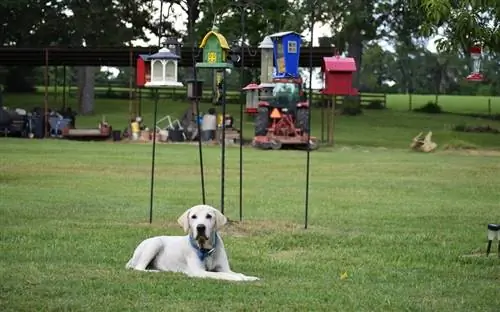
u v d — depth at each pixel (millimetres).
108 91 75250
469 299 9922
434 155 37156
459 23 14461
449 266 12320
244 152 36594
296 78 20047
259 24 50812
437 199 21250
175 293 9703
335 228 15938
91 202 19078
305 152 37719
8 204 18344
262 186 23609
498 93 100000
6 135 43094
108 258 12125
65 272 10852
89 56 43688
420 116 65938
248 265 12000
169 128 42844
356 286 10617
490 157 36469
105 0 59219
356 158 34375
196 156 33469
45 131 42969
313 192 22344
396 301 9703
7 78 74688
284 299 9594
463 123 60500
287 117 39219
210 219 10555
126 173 26328
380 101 71750
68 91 76375
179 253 10820
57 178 24312
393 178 26547
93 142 40656
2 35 61062
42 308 8961
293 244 14102
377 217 17625
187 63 42625
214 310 9031
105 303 9219
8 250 12734
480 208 19469
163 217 16766
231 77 70812
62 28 59594
